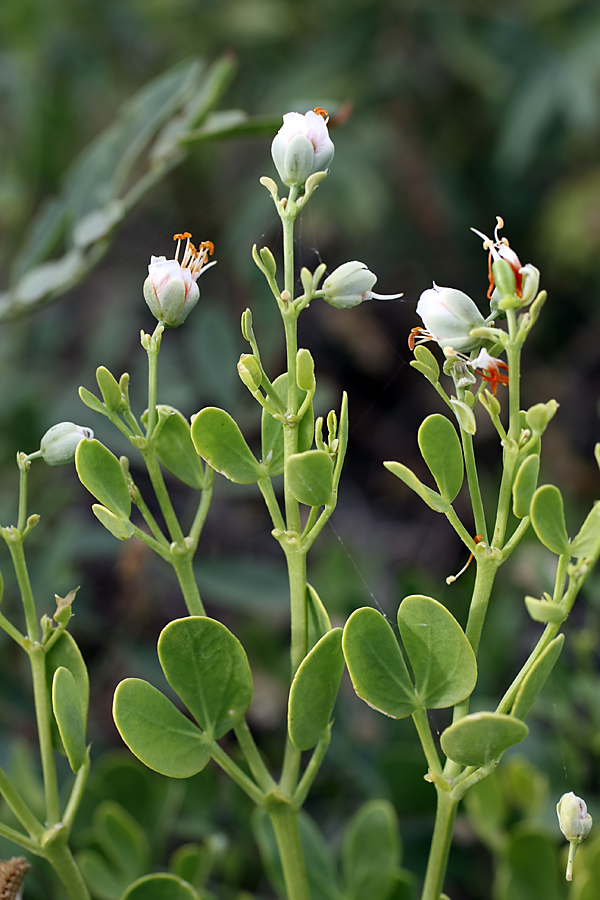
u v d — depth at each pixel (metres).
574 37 1.05
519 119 1.03
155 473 0.38
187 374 0.98
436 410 1.04
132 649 0.65
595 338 1.10
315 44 1.08
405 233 1.10
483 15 1.07
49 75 1.04
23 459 0.38
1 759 0.55
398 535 0.96
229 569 0.62
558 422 1.07
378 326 1.08
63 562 0.66
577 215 1.09
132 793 0.48
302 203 0.37
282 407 0.37
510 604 0.65
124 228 1.12
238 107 1.07
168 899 0.39
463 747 0.36
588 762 0.51
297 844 0.38
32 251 0.57
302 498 0.37
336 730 0.54
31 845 0.38
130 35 1.08
